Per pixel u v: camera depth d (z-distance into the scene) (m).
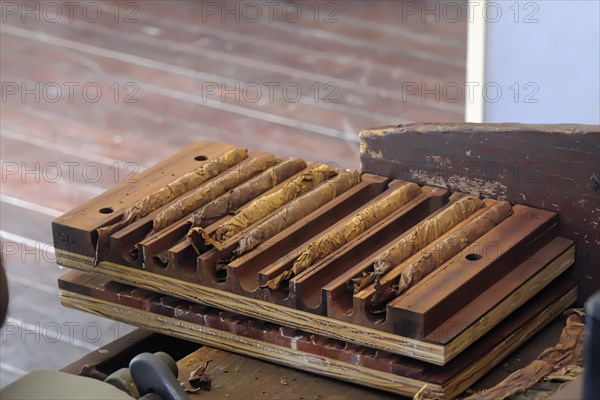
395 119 4.49
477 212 1.44
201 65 5.15
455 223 1.40
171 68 5.14
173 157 1.64
